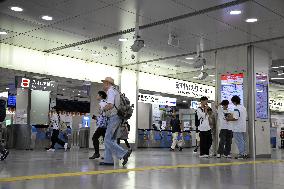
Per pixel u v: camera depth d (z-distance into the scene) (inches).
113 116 272.4
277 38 429.4
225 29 397.4
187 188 159.0
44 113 669.3
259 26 383.9
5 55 488.4
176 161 332.5
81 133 726.5
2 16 369.4
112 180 183.0
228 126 402.9
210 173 228.1
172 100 831.7
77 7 336.2
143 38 444.5
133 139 650.2
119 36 437.1
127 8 335.9
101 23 385.4
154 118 974.4
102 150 548.4
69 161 306.7
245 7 326.3
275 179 199.2
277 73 668.1
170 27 394.9
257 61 466.6
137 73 669.9
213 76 720.3
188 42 459.8
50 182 171.3
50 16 365.4
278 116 1149.1
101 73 607.5
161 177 201.3
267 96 475.2
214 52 509.0
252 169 264.8
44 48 510.0
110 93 267.1
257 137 446.3
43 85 637.3
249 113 450.0
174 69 654.5
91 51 520.7
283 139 1011.3
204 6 326.3
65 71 557.0
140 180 185.5
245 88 458.0
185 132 909.2
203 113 408.8
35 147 630.5
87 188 152.9
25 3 329.1
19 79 607.2
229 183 178.5
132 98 656.4
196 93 801.6
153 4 323.6
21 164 269.9
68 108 1050.1
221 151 401.1
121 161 322.0
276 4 315.9
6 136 634.2
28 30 420.5
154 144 833.5
